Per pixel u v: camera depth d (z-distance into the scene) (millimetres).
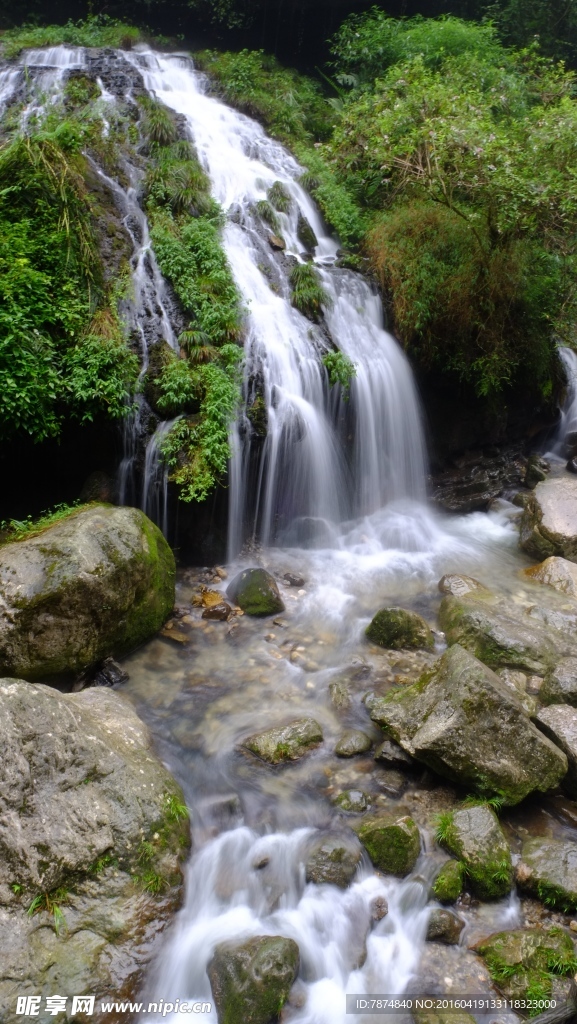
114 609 5766
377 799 4902
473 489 10484
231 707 5730
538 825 4828
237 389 7535
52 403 6840
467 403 10406
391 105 10797
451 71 12172
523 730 4828
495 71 12602
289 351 8406
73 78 12016
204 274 8352
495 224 9508
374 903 4211
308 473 8484
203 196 9391
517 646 6188
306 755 5266
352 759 5246
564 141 9109
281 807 4812
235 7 17062
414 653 6492
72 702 4699
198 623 6777
